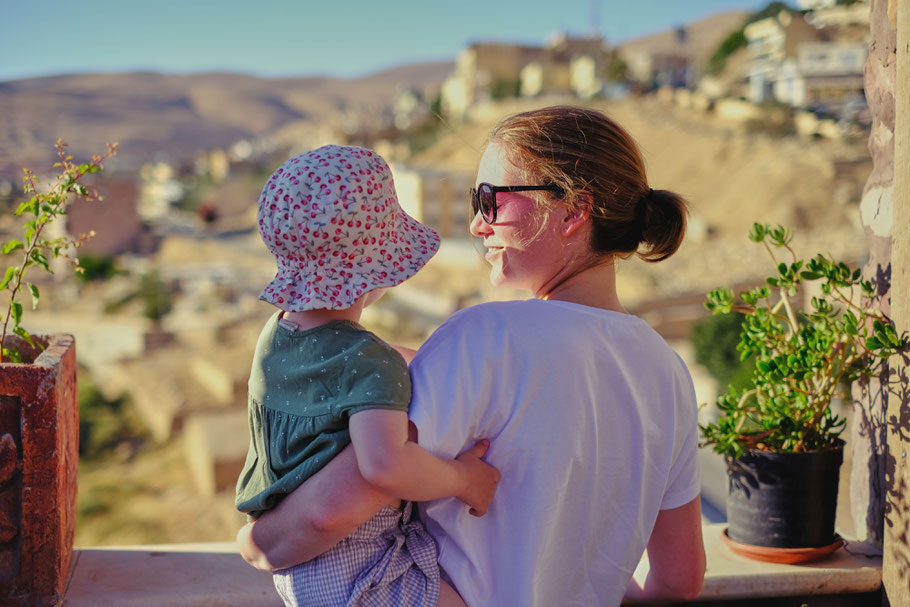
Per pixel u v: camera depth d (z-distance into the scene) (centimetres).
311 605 146
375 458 131
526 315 147
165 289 5119
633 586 183
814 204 5194
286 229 142
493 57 12206
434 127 10356
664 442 160
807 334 204
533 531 147
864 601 207
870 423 213
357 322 152
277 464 146
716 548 215
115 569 197
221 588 188
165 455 2458
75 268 189
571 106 160
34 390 165
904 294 186
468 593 149
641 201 156
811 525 204
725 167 6150
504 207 156
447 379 142
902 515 189
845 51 6347
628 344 154
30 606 172
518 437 146
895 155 188
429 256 151
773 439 210
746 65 8225
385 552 147
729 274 3516
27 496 168
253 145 16025
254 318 3953
